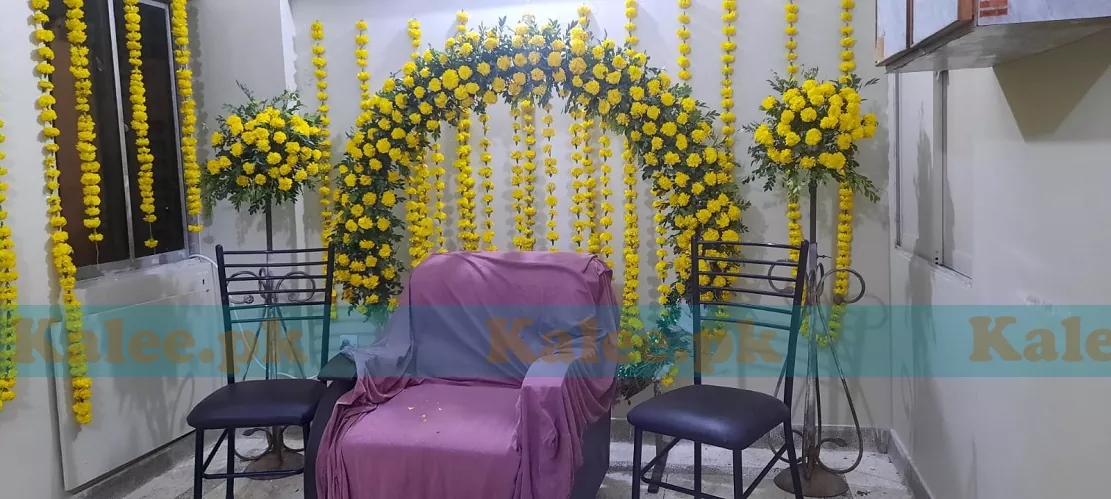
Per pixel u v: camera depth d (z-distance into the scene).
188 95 3.40
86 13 3.06
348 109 3.45
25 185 2.68
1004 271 1.90
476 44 2.93
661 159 2.95
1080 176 1.48
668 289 3.11
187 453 3.40
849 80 2.76
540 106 3.07
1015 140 1.82
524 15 3.05
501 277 2.87
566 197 3.34
